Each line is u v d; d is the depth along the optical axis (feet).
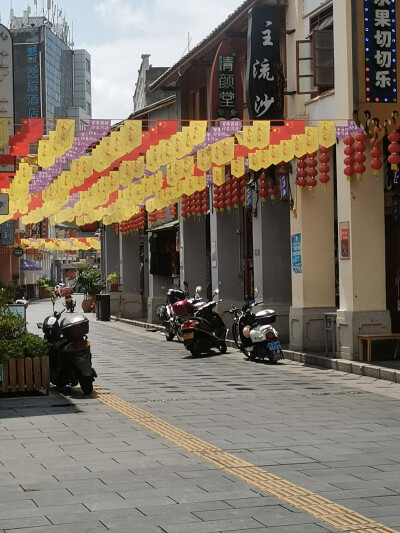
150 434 30.83
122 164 52.70
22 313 56.29
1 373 41.63
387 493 21.62
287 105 61.31
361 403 38.27
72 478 23.80
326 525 18.80
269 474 23.93
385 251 55.93
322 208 59.26
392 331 57.16
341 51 51.83
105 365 57.72
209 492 21.91
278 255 65.82
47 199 59.16
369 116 44.83
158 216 94.22
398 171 51.98
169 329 81.30
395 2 44.86
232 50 64.39
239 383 46.57
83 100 520.83
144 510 20.26
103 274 152.97
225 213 77.56
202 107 83.05
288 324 65.92
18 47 428.56
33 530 18.72
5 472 24.72
